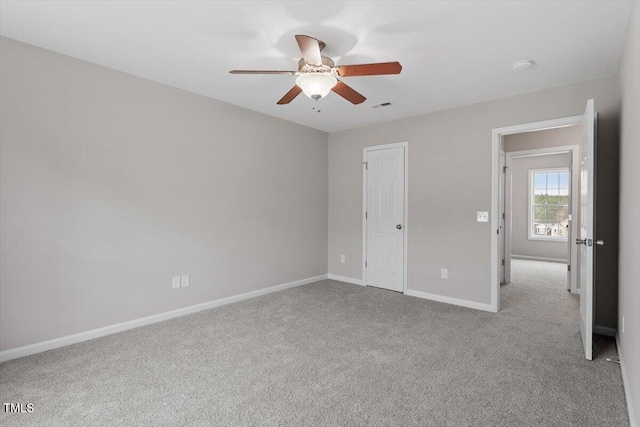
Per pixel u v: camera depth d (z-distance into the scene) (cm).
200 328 319
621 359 241
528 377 229
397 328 321
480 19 221
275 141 451
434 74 307
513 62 283
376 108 409
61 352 265
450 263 406
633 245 194
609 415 189
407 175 445
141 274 324
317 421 184
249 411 192
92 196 291
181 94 351
